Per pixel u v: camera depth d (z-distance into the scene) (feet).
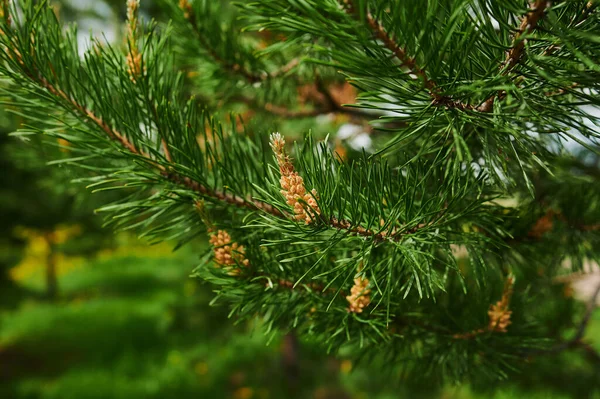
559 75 1.56
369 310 1.73
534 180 1.93
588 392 2.43
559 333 2.23
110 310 13.28
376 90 1.56
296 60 2.19
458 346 1.82
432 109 1.59
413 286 1.81
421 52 1.52
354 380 6.66
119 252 24.91
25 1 1.70
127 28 1.76
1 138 4.63
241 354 8.54
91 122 1.81
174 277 13.09
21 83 1.74
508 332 1.85
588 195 1.95
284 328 1.82
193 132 1.77
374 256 1.75
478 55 1.62
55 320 12.38
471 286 1.89
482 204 1.70
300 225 1.60
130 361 8.82
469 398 3.39
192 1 2.14
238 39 2.25
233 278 1.73
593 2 1.53
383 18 1.51
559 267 1.99
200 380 7.98
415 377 1.98
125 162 1.85
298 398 7.39
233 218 1.79
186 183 1.78
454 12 1.48
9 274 13.28
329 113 2.61
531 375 2.36
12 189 7.75
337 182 1.60
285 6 1.57
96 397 7.46
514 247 1.87
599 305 2.11
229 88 2.30
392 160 1.84
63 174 2.33
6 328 11.69
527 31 1.51
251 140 1.91
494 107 1.57
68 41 1.80
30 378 8.37
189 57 2.26
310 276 1.75
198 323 9.37
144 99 1.77
